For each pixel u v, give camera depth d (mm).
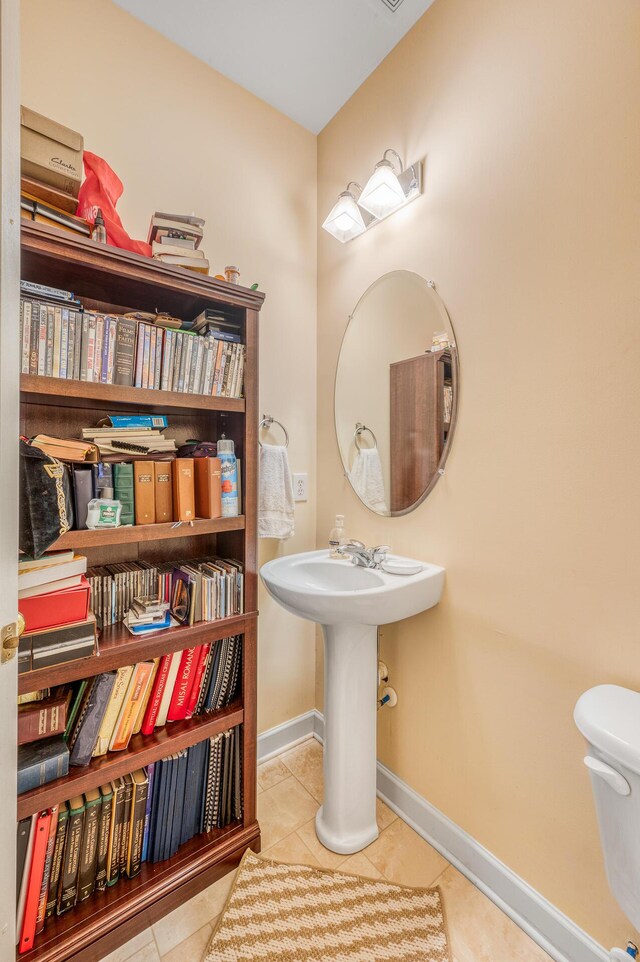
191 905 1110
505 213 1097
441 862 1245
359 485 1609
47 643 914
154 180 1369
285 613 1744
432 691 1318
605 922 923
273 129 1661
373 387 1537
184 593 1194
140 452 1120
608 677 913
